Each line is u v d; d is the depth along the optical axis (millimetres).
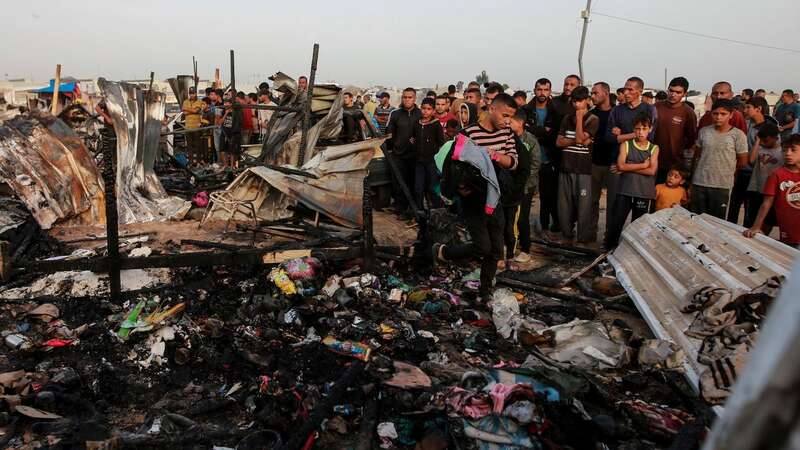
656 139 6867
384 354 4031
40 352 3941
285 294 4699
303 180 6934
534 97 7664
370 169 8281
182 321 4355
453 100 10781
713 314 3854
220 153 13102
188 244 6148
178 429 3148
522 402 3041
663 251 5414
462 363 3965
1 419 3131
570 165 6805
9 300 4641
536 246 7031
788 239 4984
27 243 5988
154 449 2977
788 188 4848
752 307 3756
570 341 4117
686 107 6793
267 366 3779
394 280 5305
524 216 6352
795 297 413
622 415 3219
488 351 4168
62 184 6715
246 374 3746
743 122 7438
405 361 3961
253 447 2977
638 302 4922
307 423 3006
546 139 7293
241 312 4488
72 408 3371
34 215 6340
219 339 4137
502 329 4414
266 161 9672
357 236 6445
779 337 417
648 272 5336
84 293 4855
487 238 4840
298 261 5016
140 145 8062
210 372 3812
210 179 10086
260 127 13031
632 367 3879
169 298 4734
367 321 4441
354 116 10352
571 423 2996
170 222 7262
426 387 3418
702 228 5320
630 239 6168
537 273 6012
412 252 5672
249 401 3414
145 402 3494
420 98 20547
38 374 3691
